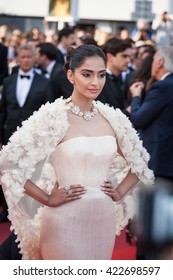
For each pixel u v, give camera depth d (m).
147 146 6.38
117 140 4.30
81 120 4.16
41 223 4.25
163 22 15.84
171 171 6.34
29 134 4.13
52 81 8.41
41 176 4.29
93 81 4.07
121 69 7.44
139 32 18.14
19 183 4.14
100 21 20.56
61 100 4.21
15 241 4.39
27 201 4.34
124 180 4.43
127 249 6.85
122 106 7.44
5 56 12.69
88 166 4.06
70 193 4.05
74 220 4.06
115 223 4.24
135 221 2.01
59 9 19.59
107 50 7.44
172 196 1.87
